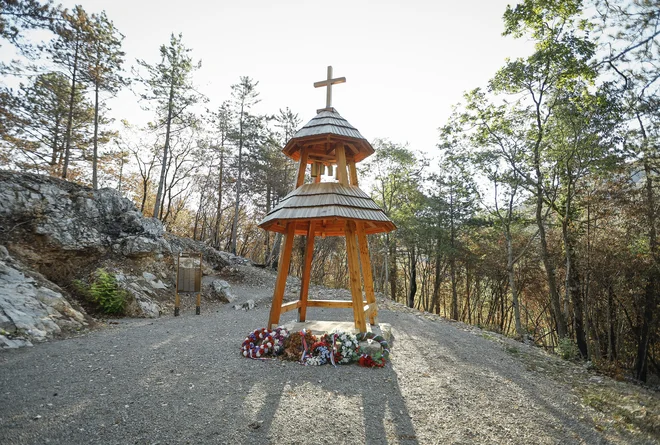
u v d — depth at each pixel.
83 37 19.53
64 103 22.25
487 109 16.48
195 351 6.36
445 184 25.58
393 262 31.70
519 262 24.27
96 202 13.70
